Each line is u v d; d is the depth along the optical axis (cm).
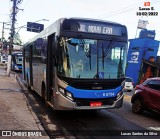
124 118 1091
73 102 905
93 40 951
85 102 920
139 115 1177
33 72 1577
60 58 921
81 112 1162
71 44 927
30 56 1733
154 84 1142
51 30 1054
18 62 4362
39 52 1346
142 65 3931
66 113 1128
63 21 929
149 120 1080
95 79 927
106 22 975
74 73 914
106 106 951
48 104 1080
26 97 1478
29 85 1794
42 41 1258
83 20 947
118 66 976
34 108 1223
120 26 995
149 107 1123
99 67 943
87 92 917
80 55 930
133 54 4197
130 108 1361
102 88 939
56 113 1122
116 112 1217
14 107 1096
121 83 977
